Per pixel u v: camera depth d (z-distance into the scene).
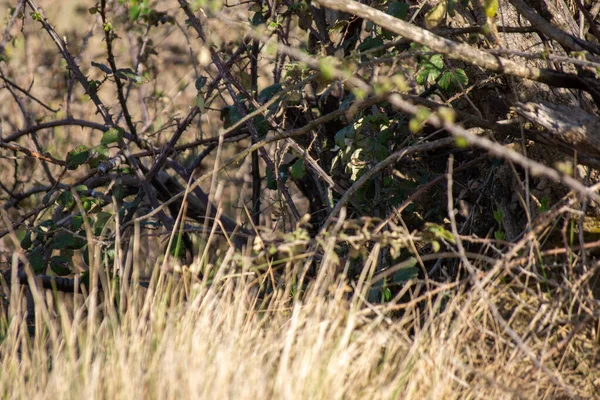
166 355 5.20
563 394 5.43
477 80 7.12
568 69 6.88
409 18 8.04
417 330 5.70
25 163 13.23
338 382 5.05
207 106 9.60
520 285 5.86
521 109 6.19
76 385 5.20
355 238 5.86
